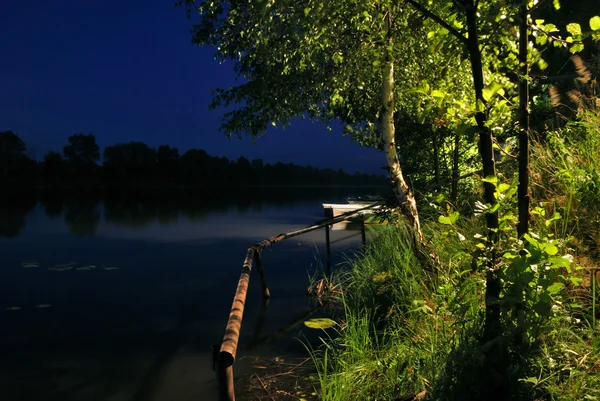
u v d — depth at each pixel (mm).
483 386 2234
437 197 2514
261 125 7355
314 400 3178
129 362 3938
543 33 2172
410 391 2818
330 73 5508
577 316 2732
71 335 4602
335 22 4453
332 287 6137
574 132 4816
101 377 3645
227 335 2518
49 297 5957
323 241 10352
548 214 3521
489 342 2141
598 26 2084
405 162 9875
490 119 2113
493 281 2275
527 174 2227
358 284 5566
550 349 2328
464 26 2383
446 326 3189
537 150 4621
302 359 3922
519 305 2195
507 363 2250
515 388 2211
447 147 9109
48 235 11461
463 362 2348
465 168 8844
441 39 2613
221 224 13867
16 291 6230
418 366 3010
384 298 4953
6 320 5047
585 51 6160
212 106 7469
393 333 3705
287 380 3514
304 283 6625
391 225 6941
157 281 6801
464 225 4707
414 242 5020
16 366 3838
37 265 7836
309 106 6711
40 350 4195
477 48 2262
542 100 7004
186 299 5879
